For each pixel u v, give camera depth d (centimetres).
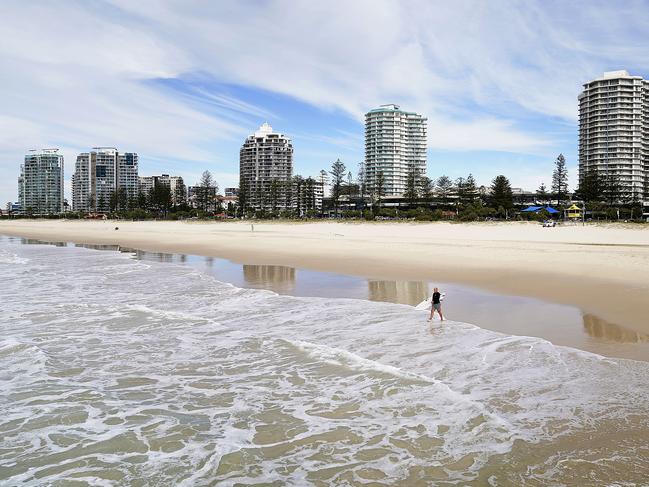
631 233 4872
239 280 2322
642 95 13438
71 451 705
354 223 8312
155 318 1523
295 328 1373
